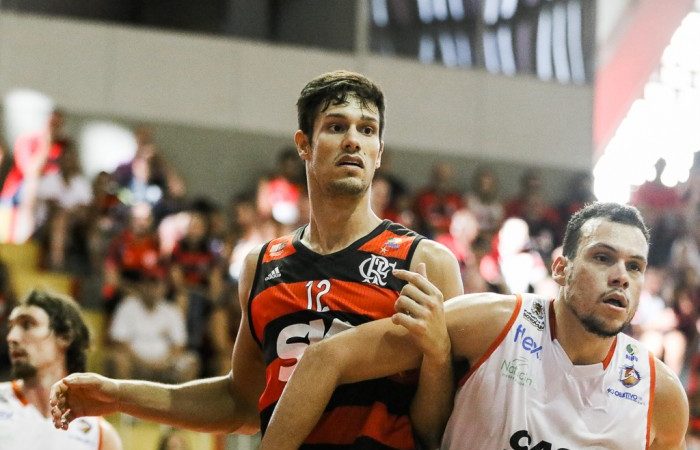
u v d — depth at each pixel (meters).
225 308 13.52
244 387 5.25
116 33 17.84
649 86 23.50
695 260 17.22
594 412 4.38
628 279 4.28
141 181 15.49
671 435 4.53
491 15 19.58
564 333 4.41
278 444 4.34
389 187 16.22
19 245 14.55
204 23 19.05
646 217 20.00
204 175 17.81
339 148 4.70
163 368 12.41
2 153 15.62
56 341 6.17
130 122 17.64
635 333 16.20
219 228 14.80
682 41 23.42
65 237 14.59
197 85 18.09
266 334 4.78
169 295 13.24
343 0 19.19
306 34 19.16
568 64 19.81
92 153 17.38
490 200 17.23
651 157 23.22
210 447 10.95
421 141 18.92
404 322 4.27
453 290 4.71
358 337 4.43
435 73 19.22
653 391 4.46
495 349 4.41
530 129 19.41
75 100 17.47
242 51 18.41
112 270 13.72
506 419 4.34
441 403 4.48
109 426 6.48
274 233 15.12
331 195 4.72
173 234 14.77
